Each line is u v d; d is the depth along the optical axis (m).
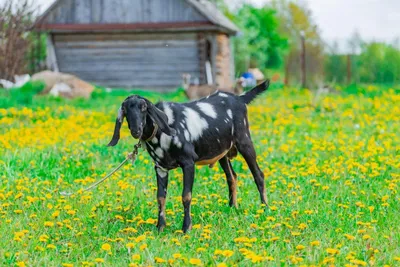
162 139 8.80
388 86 38.38
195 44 35.44
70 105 24.97
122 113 8.51
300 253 7.67
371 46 48.25
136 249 7.83
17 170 12.20
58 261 7.58
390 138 16.30
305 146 15.20
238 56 60.78
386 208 9.67
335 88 35.06
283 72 63.38
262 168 12.84
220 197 10.48
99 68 35.97
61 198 10.28
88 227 8.91
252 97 10.22
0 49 29.72
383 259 7.48
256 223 8.88
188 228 8.88
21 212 9.43
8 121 19.55
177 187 11.27
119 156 13.73
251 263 7.25
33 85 27.92
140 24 35.09
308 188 10.94
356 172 11.77
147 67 35.78
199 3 37.72
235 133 9.85
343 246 7.85
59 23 35.75
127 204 10.15
